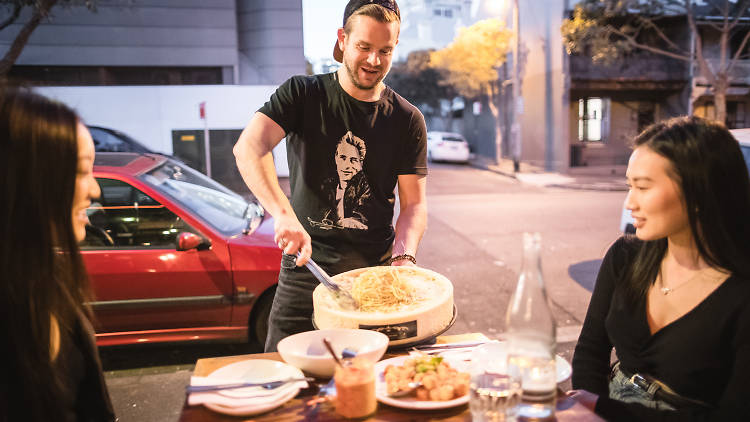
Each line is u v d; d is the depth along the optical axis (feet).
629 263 6.00
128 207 12.43
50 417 4.16
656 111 67.51
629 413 5.04
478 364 5.27
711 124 5.05
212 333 12.56
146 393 11.87
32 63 54.49
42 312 4.10
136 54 57.36
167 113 49.01
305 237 6.17
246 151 6.84
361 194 7.35
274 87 50.08
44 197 3.94
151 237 12.39
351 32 6.41
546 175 60.44
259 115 7.12
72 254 4.25
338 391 4.39
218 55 59.21
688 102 63.67
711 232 4.98
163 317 12.29
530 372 4.45
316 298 5.97
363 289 5.85
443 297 5.81
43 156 3.89
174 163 15.02
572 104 65.57
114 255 11.98
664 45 64.23
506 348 5.65
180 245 12.04
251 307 12.55
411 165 7.72
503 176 60.85
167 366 13.16
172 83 59.41
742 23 59.88
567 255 23.56
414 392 4.69
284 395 4.66
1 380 3.98
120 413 11.03
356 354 4.81
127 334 12.24
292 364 5.10
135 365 13.21
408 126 7.47
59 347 4.50
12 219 3.86
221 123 49.70
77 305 4.66
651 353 5.51
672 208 5.09
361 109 7.09
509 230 29.45
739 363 4.90
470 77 73.41
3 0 33.60
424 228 7.72
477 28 70.85
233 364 5.18
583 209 36.55
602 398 5.21
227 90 49.32
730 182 4.92
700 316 5.16
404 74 102.37
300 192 7.39
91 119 47.93
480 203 40.06
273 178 6.79
